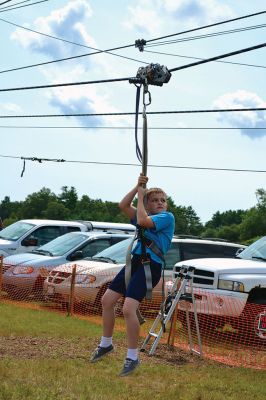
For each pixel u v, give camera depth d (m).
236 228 169.00
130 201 8.67
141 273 8.25
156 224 8.34
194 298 12.59
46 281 17.58
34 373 9.23
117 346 11.91
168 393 8.91
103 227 23.53
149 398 8.58
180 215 156.00
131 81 8.79
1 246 21.83
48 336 12.47
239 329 13.12
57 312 16.59
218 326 13.48
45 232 22.75
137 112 8.80
